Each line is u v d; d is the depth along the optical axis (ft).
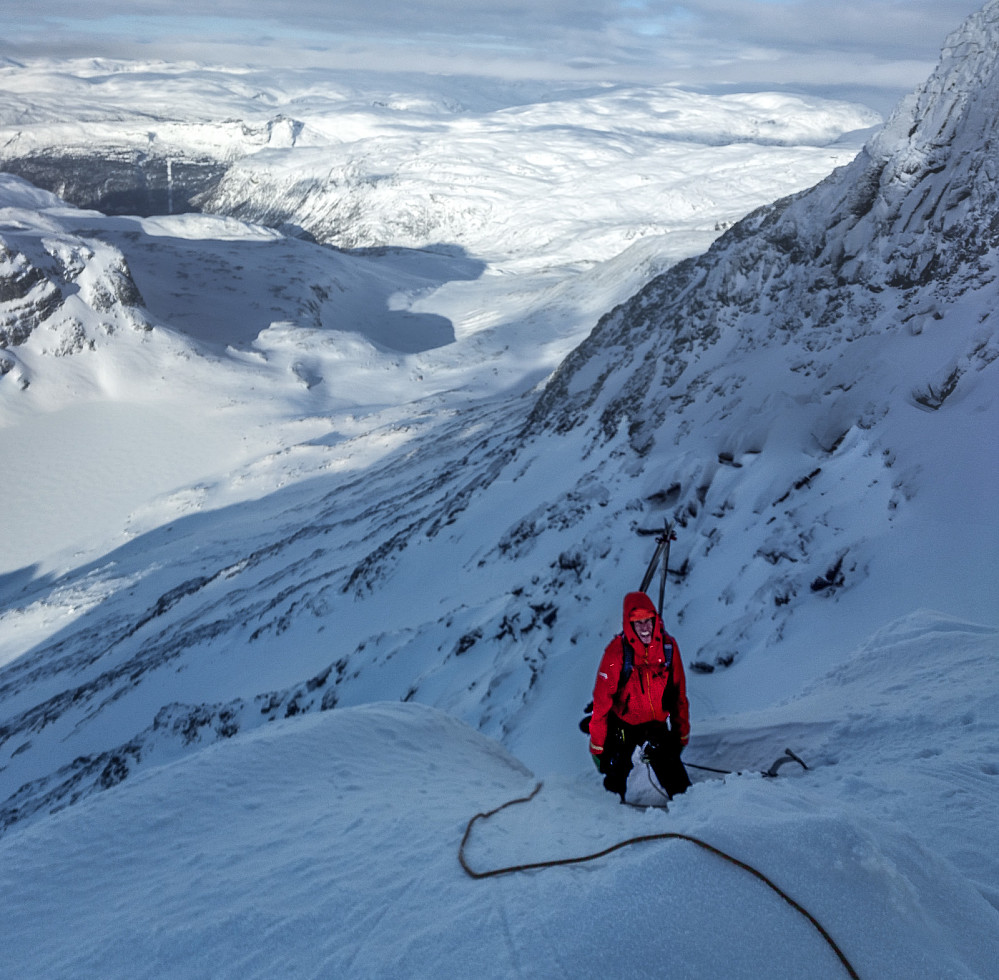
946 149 64.85
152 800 15.96
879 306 63.67
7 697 204.54
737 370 75.61
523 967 8.19
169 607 206.18
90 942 11.23
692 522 62.69
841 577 44.14
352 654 83.25
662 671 15.17
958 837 11.41
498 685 56.90
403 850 12.50
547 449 109.60
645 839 10.17
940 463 45.57
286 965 9.68
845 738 17.44
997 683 17.37
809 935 8.18
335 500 262.06
